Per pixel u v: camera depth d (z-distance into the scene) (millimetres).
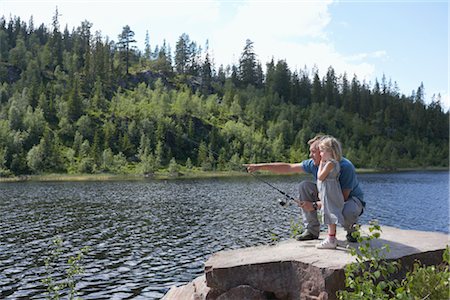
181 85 186500
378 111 195500
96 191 64938
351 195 6621
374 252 5188
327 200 6383
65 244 25219
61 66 171375
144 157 112500
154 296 15938
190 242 26156
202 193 62062
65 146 117375
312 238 7359
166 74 195000
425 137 183875
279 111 178500
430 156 161000
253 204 47500
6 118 121375
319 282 5465
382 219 38656
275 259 6039
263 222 34156
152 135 129250
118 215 38125
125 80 176125
